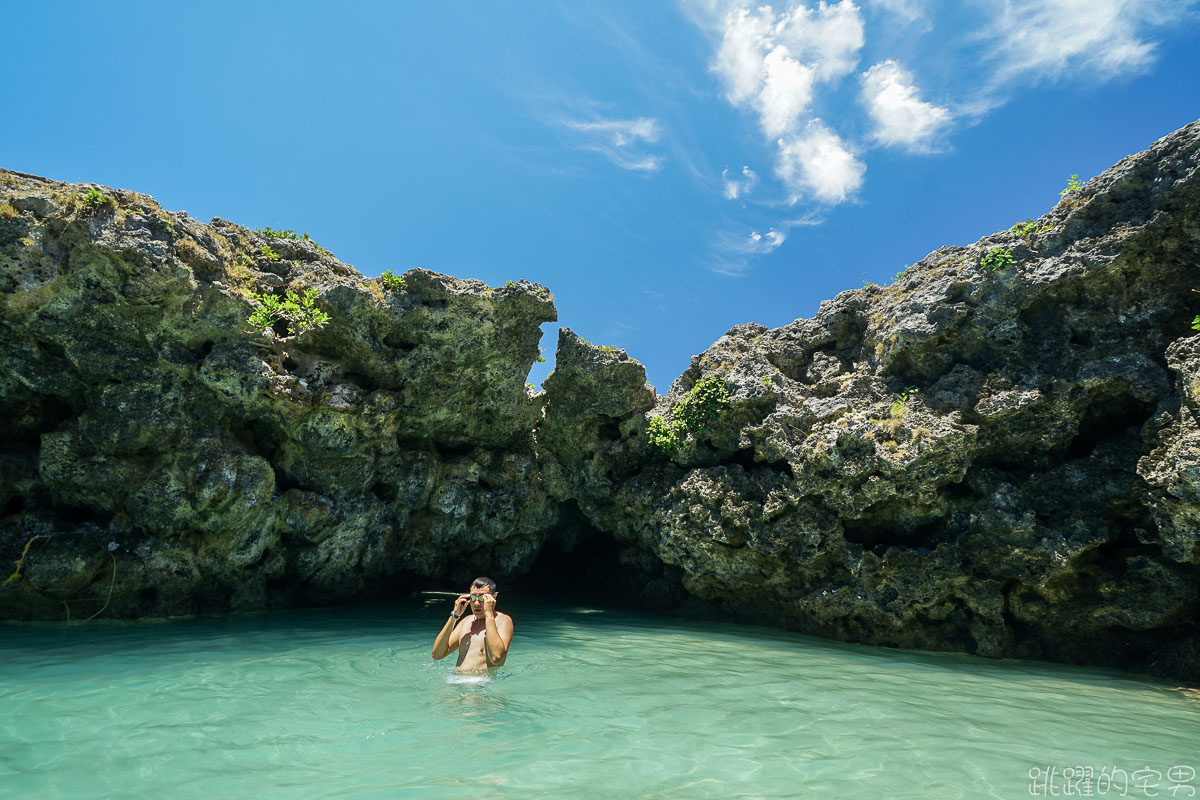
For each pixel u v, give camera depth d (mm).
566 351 14297
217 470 10828
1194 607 8953
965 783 4480
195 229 10680
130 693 6094
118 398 10289
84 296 9711
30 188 9578
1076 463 9977
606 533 17266
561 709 5973
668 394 15047
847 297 13477
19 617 10109
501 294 12930
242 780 4105
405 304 12250
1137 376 9359
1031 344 10570
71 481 10422
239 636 9602
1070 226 10391
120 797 3807
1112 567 9641
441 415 13828
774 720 5922
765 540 11961
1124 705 7047
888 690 7371
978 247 11477
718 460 13539
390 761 4500
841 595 11367
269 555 12289
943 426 10414
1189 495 8211
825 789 4281
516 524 15570
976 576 10492
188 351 10703
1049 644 10148
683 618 14023
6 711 5414
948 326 11016
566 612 14438
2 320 9547
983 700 7047
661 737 5273
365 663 7824
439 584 16281
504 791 4039
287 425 11727
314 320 11469
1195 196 9078
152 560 10742
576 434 15117
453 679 7035
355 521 12938
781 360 13648
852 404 11805
